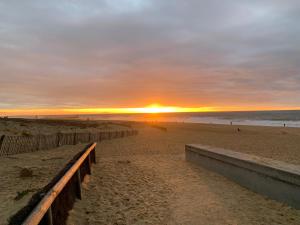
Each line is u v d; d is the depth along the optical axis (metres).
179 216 4.93
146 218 4.81
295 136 25.30
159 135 26.50
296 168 5.62
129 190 6.57
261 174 6.14
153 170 9.07
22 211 2.99
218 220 4.74
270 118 89.56
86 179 7.18
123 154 13.44
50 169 7.91
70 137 15.95
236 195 6.18
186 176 8.16
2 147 10.65
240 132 31.27
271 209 5.20
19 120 31.12
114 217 4.81
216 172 8.55
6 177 6.80
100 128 31.08
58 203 4.13
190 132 31.30
